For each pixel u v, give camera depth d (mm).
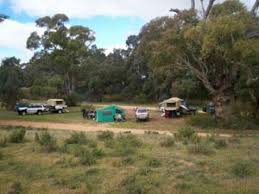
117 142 18562
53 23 78438
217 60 39281
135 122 48062
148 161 13172
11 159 14242
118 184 10188
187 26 39281
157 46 41219
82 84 101188
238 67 38781
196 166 12664
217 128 39719
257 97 42062
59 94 81438
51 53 79188
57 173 11719
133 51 100500
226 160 13773
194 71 41375
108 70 99250
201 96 68938
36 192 9617
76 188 10039
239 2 37969
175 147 17484
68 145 17719
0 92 66562
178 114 52375
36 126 43188
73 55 80312
